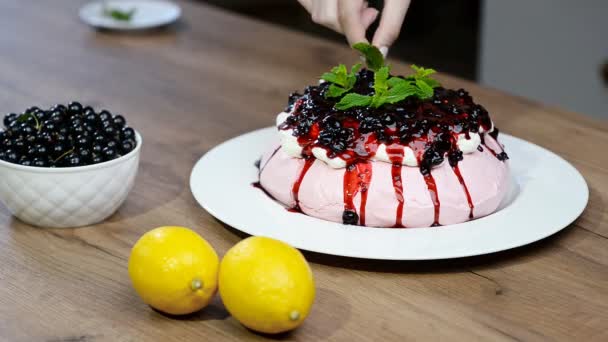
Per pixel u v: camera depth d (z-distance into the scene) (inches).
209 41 74.0
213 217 48.1
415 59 146.5
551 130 58.6
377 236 44.1
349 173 45.7
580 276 43.4
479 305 41.3
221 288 38.9
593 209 49.1
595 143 57.0
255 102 62.4
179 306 39.4
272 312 37.8
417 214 45.2
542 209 46.6
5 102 61.1
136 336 39.4
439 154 45.3
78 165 45.5
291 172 47.2
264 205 46.9
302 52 71.3
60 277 43.0
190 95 63.3
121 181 46.8
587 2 100.1
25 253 44.8
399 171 45.4
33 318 40.3
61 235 46.3
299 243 43.3
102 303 41.3
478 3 164.7
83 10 79.4
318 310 40.8
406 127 45.5
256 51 71.4
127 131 47.9
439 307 41.1
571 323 40.3
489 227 45.0
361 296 41.8
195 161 53.8
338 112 46.6
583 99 106.6
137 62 69.2
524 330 39.8
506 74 112.5
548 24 104.8
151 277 39.0
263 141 53.9
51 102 61.5
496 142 49.8
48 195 45.6
